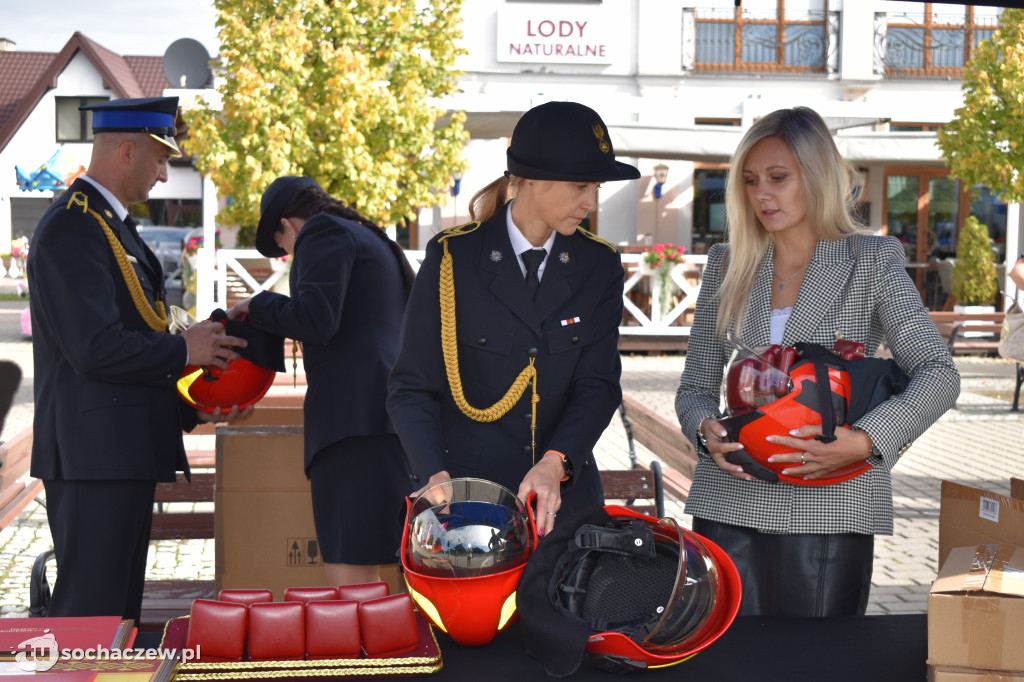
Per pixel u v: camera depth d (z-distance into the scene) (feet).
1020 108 36.11
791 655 5.39
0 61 114.42
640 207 53.57
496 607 5.24
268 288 39.52
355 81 32.53
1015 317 26.40
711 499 7.37
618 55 54.85
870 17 56.44
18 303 71.82
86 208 8.68
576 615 5.19
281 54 32.45
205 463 14.85
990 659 4.61
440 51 35.70
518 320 7.07
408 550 5.32
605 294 7.39
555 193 6.69
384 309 9.76
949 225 55.93
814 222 7.12
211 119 33.45
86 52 92.38
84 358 8.45
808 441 6.09
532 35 53.98
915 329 6.73
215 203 39.04
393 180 34.04
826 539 7.01
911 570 16.49
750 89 56.13
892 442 6.20
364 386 9.45
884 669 5.21
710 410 7.32
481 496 5.41
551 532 5.50
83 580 8.79
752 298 7.40
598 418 7.00
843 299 7.09
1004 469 23.63
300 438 10.85
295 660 5.00
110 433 8.73
